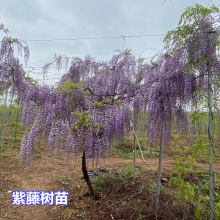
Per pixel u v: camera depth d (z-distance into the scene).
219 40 2.06
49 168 5.33
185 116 2.64
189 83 2.38
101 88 3.48
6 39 3.53
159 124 2.70
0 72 3.50
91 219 2.89
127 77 3.39
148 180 4.34
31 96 3.01
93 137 2.59
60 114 2.66
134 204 3.11
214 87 2.28
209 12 2.06
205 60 2.09
